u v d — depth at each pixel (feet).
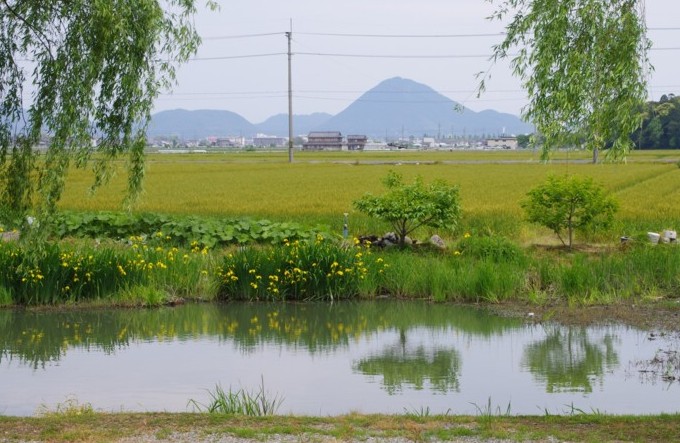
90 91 33.71
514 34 29.30
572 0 28.58
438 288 57.57
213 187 163.12
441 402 33.53
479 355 42.57
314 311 54.39
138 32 34.63
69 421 26.45
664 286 56.95
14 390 35.42
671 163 270.26
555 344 44.80
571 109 28.30
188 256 60.34
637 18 28.50
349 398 34.22
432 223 69.36
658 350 43.01
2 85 36.50
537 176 200.64
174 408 32.55
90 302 55.42
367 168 257.75
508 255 64.95
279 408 32.58
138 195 36.70
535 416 27.25
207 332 48.44
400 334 47.88
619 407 32.60
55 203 35.65
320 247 59.47
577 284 56.29
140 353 43.14
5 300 54.70
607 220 73.15
